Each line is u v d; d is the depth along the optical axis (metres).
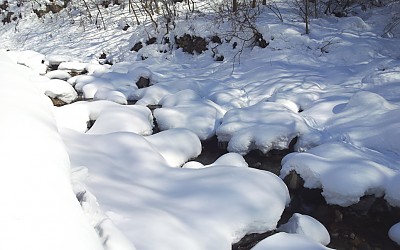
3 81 3.70
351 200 4.50
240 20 10.08
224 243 3.45
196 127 6.33
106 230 2.74
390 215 4.56
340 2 10.29
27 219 2.14
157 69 9.81
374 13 9.80
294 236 3.70
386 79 6.90
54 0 15.75
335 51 8.45
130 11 13.56
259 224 3.77
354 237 4.45
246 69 8.79
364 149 5.21
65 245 2.12
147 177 4.13
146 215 3.36
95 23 13.91
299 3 10.49
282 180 4.68
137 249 2.97
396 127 5.39
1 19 16.72
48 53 12.96
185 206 3.71
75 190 3.11
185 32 10.76
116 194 3.63
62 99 8.15
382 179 4.56
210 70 9.36
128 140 4.64
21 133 2.89
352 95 6.63
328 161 4.84
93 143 4.59
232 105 7.16
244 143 5.84
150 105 7.53
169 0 12.27
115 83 8.57
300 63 8.40
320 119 6.20
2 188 2.27
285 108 6.36
